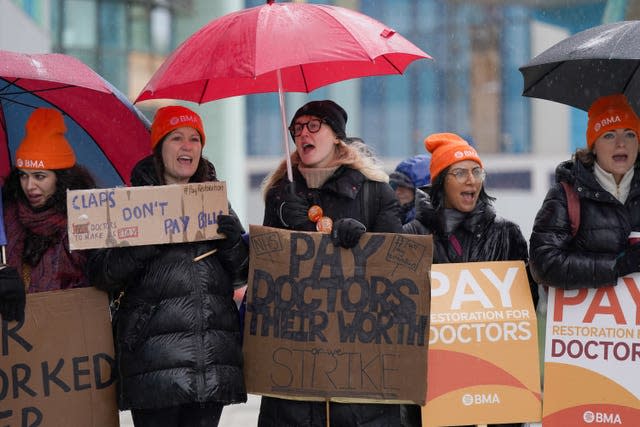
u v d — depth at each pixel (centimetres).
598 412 1686
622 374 1683
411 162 2186
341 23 1636
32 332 1623
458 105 12825
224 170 8662
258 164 12294
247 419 3145
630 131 1678
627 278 1686
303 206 1709
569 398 1692
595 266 1650
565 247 1691
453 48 12788
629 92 1836
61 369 1638
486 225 1792
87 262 1662
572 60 1680
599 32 1709
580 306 1698
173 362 1580
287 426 1680
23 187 1680
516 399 1695
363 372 1650
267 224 1764
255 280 1688
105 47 8731
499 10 12731
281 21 1631
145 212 1614
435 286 1723
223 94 1861
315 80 1877
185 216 1627
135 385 1589
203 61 1622
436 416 1686
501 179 12506
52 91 1806
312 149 1708
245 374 1689
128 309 1627
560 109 12875
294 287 1673
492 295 1720
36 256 1673
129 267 1609
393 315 1650
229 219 1638
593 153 1709
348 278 1662
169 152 1664
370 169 1706
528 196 12450
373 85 12850
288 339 1670
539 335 1783
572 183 1702
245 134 12312
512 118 12900
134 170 1686
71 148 1758
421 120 12862
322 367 1658
